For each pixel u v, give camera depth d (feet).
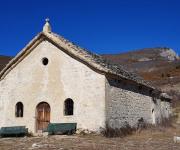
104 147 56.75
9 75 85.05
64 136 71.72
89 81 75.97
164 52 511.81
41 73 81.51
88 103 75.41
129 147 57.82
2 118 84.48
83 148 55.26
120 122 80.79
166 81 239.71
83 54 77.77
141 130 89.04
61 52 79.77
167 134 83.25
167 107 133.59
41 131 79.82
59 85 79.10
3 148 56.39
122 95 83.05
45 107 80.43
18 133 77.92
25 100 82.38
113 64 93.56
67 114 78.79
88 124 74.79
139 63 396.16
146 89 101.91
